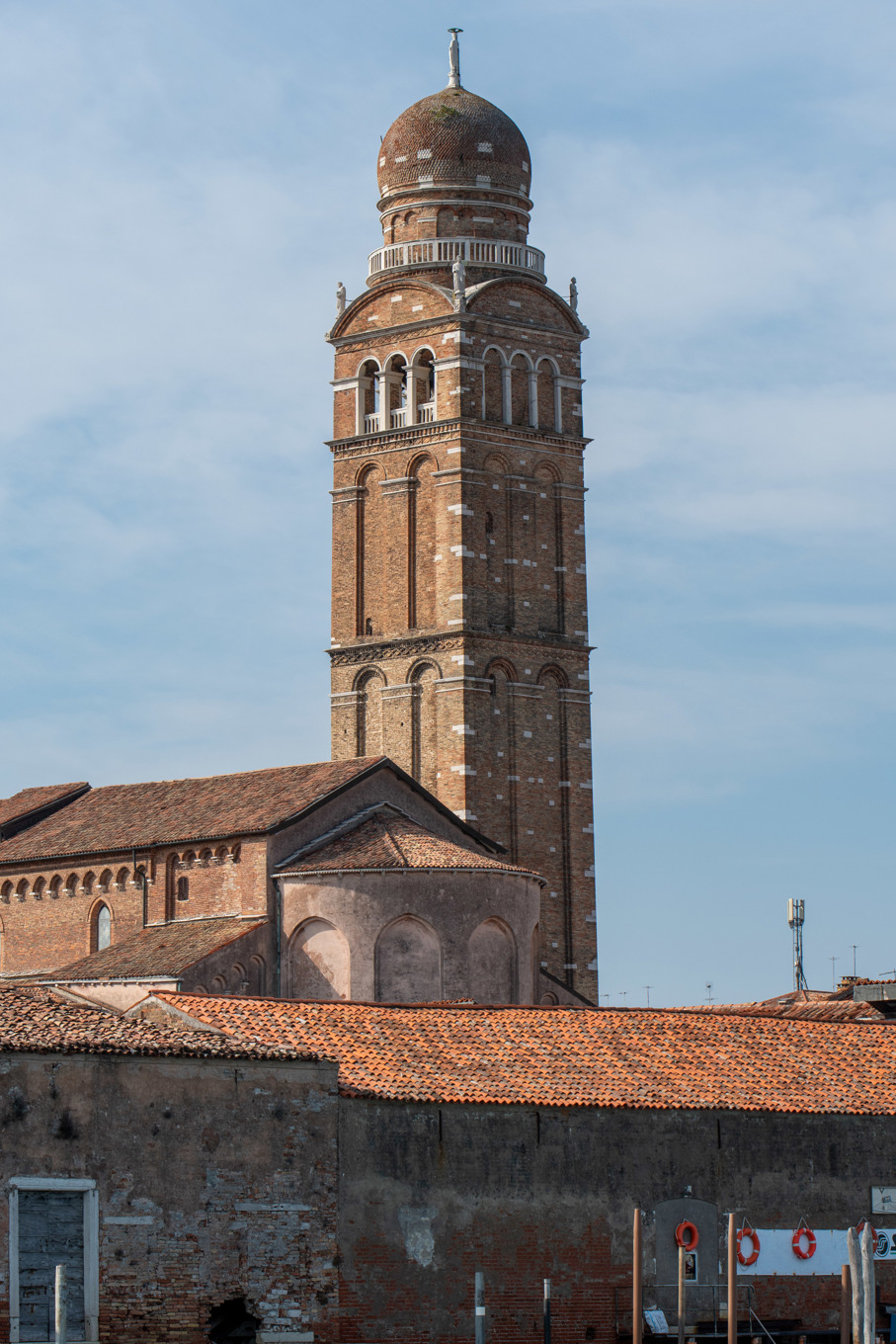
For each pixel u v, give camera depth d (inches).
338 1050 3063.5
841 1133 3265.3
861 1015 4008.4
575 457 5792.3
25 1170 2679.6
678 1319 2942.9
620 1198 3088.1
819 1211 3228.3
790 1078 3304.6
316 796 4781.0
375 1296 2906.0
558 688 5664.4
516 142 5871.1
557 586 5708.7
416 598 5600.4
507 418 5679.1
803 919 6200.8
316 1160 2871.6
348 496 5738.2
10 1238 2657.5
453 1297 2955.2
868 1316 2731.3
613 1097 3115.2
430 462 5620.1
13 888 5167.3
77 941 5044.3
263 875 4650.6
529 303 5767.7
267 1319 2810.0
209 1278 2778.1
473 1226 2984.7
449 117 5821.9
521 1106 3038.9
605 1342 3041.3
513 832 5521.7
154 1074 2780.5
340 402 5802.2
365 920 4539.9
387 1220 2933.1
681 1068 3253.0
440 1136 2987.2
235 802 4928.6
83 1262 2704.2
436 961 4554.6
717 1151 3166.8
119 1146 2743.6
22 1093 2691.9
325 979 4574.3
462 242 5738.2
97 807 5285.4
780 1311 3174.2
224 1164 2810.0
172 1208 2768.2
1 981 5142.7
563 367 5812.0
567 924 5580.7
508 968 4658.0
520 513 5669.3
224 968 4530.0
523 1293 2997.0
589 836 5649.6
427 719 5536.4
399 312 5738.2
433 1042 3159.5
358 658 5659.5
